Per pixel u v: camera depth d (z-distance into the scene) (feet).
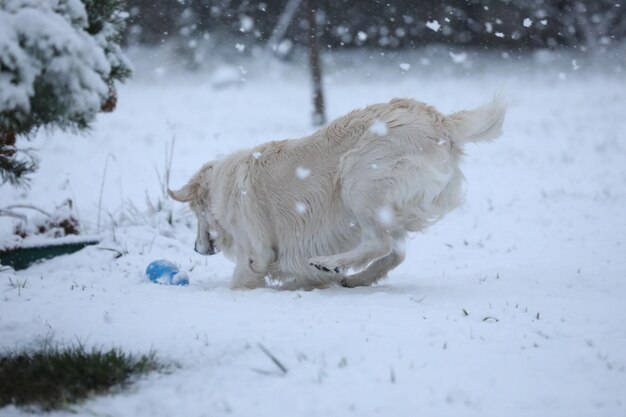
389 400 12.38
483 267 25.68
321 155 21.42
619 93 83.51
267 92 93.66
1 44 13.21
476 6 111.86
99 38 16.49
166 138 61.21
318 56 67.92
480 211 35.68
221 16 112.37
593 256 26.00
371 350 14.82
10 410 13.12
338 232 21.40
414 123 20.57
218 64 108.78
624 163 46.80
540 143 57.11
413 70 103.86
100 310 18.86
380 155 20.33
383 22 113.09
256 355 14.75
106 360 14.33
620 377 13.41
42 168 47.44
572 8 111.96
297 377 13.50
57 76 13.91
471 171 47.67
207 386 13.38
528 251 27.73
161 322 17.54
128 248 28.55
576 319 17.39
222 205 22.74
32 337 16.90
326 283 22.25
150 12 110.32
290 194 21.65
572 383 13.12
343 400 12.42
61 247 27.30
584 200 36.50
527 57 110.83
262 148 22.61
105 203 37.81
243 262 22.41
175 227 32.60
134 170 47.57
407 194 20.25
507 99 21.04
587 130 61.36
